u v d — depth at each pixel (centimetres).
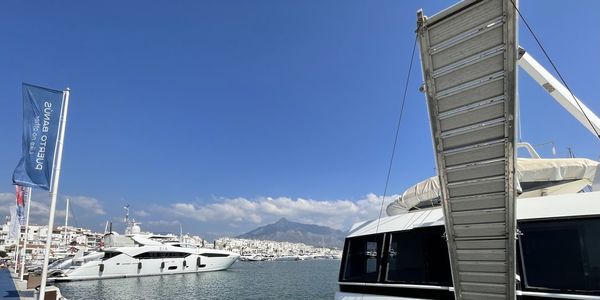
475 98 489
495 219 534
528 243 607
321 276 8950
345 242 884
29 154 1525
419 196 922
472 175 529
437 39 488
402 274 739
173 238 9738
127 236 8275
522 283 591
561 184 835
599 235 549
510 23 432
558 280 564
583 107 799
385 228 805
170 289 6006
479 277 579
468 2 444
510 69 449
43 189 1542
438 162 549
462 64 481
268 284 6794
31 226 19188
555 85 816
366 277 802
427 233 721
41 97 1571
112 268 7438
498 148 494
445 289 662
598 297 525
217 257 9156
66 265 7288
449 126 524
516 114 465
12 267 9169
